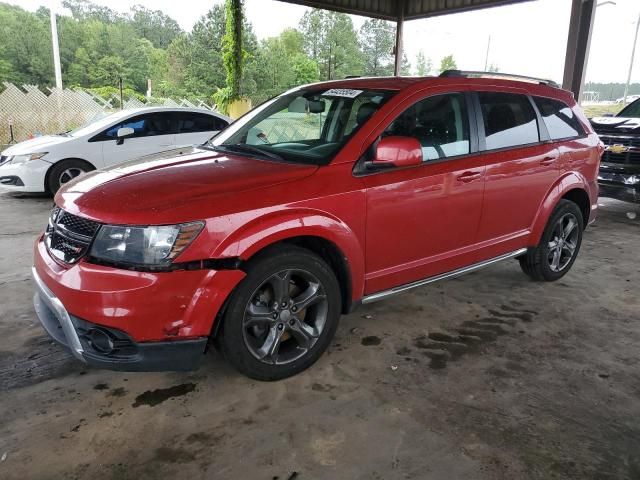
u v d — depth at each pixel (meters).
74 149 7.50
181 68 60.91
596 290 4.41
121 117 7.90
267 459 2.27
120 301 2.34
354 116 3.22
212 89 55.81
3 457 2.25
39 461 2.23
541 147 4.02
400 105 3.22
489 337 3.50
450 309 3.95
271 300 2.80
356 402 2.71
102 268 2.39
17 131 15.04
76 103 15.95
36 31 59.66
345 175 2.93
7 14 59.38
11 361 3.06
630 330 3.65
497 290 4.36
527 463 2.27
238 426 2.49
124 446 2.34
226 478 2.15
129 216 2.41
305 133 3.41
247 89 48.69
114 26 64.75
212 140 3.86
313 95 3.63
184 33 65.56
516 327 3.66
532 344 3.41
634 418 2.62
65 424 2.49
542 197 4.09
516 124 3.89
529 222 4.09
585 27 10.34
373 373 3.00
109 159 7.76
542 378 2.98
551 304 4.09
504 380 2.95
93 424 2.49
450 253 3.55
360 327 3.61
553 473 2.21
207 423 2.52
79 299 2.38
